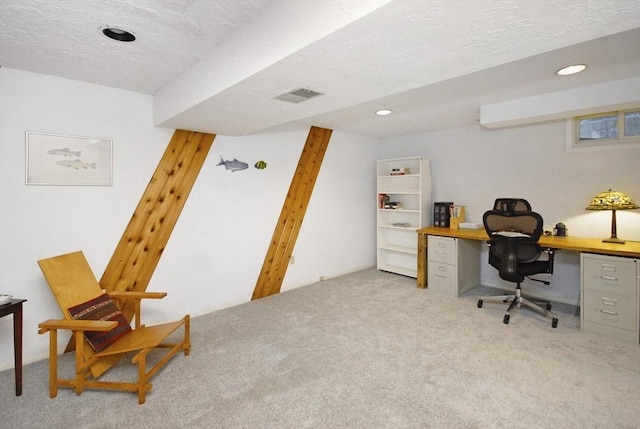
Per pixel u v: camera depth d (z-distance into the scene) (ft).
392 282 14.88
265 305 11.95
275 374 7.34
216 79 6.69
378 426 5.69
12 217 7.69
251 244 12.48
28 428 5.71
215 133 10.97
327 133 15.10
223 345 8.76
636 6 3.73
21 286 7.86
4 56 6.91
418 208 16.14
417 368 7.53
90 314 7.33
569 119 11.50
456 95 9.62
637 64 7.26
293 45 4.84
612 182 10.74
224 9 5.27
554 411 5.99
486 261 14.15
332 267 15.79
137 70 7.81
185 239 10.69
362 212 17.19
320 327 9.90
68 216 8.46
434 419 5.84
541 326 9.80
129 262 9.53
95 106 8.75
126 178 9.37
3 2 4.86
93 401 6.43
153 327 7.84
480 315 10.74
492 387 6.76
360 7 3.92
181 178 10.47
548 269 10.33
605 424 5.65
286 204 13.61
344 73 5.72
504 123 10.68
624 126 10.63
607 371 7.28
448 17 3.94
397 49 4.80
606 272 9.00
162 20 5.54
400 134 16.49
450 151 14.98
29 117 7.80
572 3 3.65
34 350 8.09
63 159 8.30
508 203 10.63
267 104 7.54
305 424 5.76
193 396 6.56
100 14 5.28
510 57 5.18
